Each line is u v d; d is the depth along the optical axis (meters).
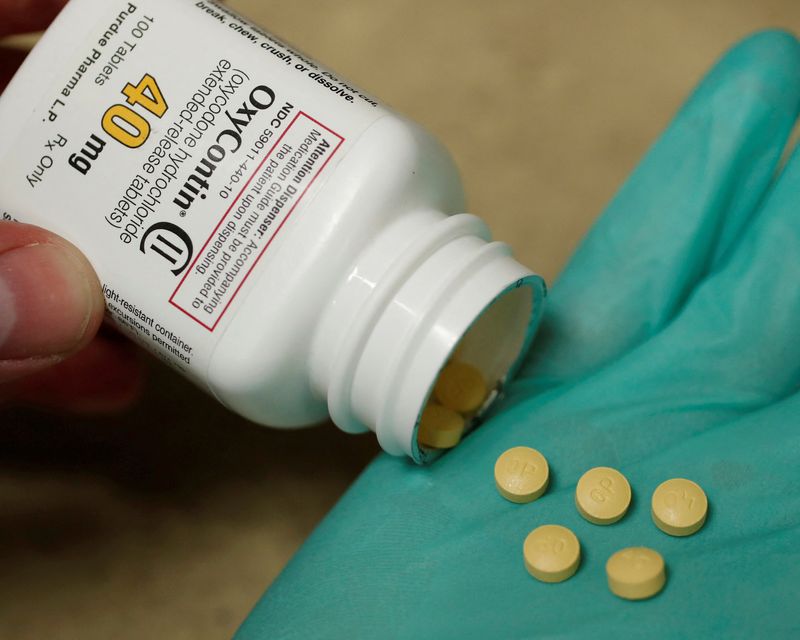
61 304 0.22
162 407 0.28
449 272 0.22
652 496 0.23
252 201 0.21
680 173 0.26
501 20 0.31
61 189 0.22
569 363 0.26
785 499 0.23
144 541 0.27
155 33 0.22
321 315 0.22
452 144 0.30
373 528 0.24
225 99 0.22
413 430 0.22
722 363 0.25
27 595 0.27
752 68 0.25
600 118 0.30
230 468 0.28
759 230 0.25
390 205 0.22
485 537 0.23
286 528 0.28
